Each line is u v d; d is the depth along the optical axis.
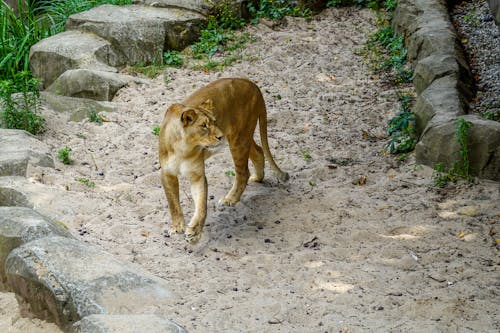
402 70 11.98
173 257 7.26
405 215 8.03
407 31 12.65
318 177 9.13
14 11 15.85
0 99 11.05
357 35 13.90
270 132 10.45
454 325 5.97
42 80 12.48
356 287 6.63
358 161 9.55
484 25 12.53
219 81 7.90
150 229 7.82
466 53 11.75
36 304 6.35
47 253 6.43
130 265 6.92
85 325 5.48
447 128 8.85
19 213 7.15
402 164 9.34
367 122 10.64
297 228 7.88
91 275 6.25
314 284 6.72
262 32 14.10
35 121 10.40
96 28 13.17
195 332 5.90
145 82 12.16
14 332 6.29
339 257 7.24
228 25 14.22
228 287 6.68
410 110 10.48
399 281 6.71
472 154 8.73
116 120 10.93
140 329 5.37
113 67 12.80
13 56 13.75
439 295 6.38
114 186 8.82
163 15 13.60
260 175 8.91
